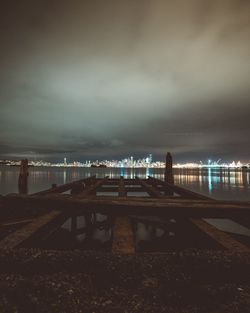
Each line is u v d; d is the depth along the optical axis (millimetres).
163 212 4684
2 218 5578
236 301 1976
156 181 13188
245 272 2393
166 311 1843
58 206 5180
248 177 127750
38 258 2586
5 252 2713
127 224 4160
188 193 7379
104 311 1833
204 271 2391
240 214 4566
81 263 2512
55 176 106312
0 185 58875
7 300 1949
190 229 4387
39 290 2090
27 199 5402
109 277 2301
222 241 3232
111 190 12742
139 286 2166
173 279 2264
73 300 1963
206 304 1938
